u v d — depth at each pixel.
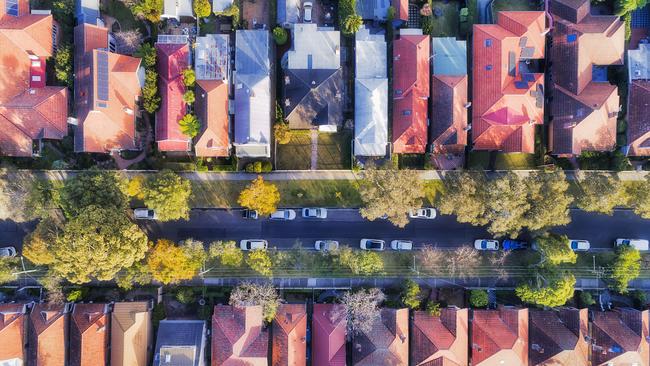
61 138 55.09
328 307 57.34
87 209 50.31
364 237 59.78
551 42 58.69
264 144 56.38
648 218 57.97
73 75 55.28
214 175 59.00
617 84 59.34
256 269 55.69
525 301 57.78
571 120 56.69
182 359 54.12
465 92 57.12
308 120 57.19
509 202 52.31
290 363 54.81
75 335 54.53
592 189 54.75
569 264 60.03
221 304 57.16
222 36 56.84
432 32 60.19
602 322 57.56
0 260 54.06
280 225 59.59
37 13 54.47
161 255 53.00
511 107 56.12
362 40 57.78
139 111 57.44
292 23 58.03
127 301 56.88
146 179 57.75
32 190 54.25
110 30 57.81
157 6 55.22
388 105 58.91
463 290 59.84
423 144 57.34
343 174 59.56
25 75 53.97
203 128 55.19
